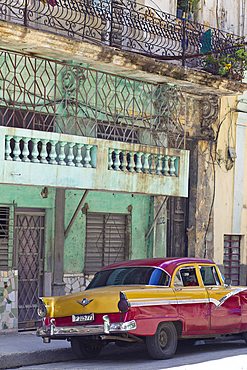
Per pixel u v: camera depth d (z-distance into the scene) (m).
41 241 13.73
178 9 18.44
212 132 17.84
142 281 9.71
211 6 19.28
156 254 16.20
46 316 9.41
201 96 17.56
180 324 9.66
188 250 17.58
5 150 11.63
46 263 13.73
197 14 18.77
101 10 14.05
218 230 18.23
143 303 8.95
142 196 16.05
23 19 12.61
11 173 11.62
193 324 9.78
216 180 18.19
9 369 9.51
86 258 14.68
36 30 11.91
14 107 11.97
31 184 11.89
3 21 11.42
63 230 13.98
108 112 15.12
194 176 17.70
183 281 9.95
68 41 12.55
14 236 13.06
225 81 16.66
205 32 17.06
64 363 9.83
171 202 17.41
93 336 9.08
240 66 17.52
